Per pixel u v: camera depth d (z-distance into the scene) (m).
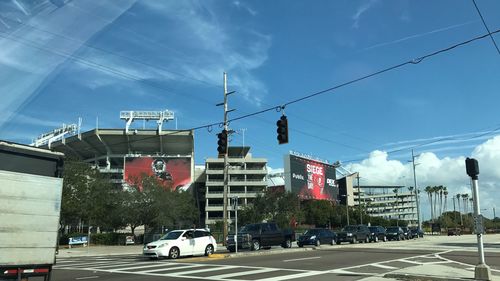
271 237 33.41
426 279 15.14
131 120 137.25
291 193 90.69
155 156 133.75
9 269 10.69
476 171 14.94
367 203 183.25
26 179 11.17
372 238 50.78
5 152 11.15
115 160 142.50
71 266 22.23
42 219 11.35
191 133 136.25
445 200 167.75
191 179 135.25
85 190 52.66
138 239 57.56
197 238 27.69
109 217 59.22
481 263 14.57
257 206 87.31
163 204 59.66
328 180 150.00
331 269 19.28
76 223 61.94
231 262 22.72
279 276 16.80
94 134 133.62
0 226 10.63
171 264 22.12
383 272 18.11
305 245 38.81
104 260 26.88
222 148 28.11
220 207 134.25
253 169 139.25
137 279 16.14
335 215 126.50
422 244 43.28
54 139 145.12
